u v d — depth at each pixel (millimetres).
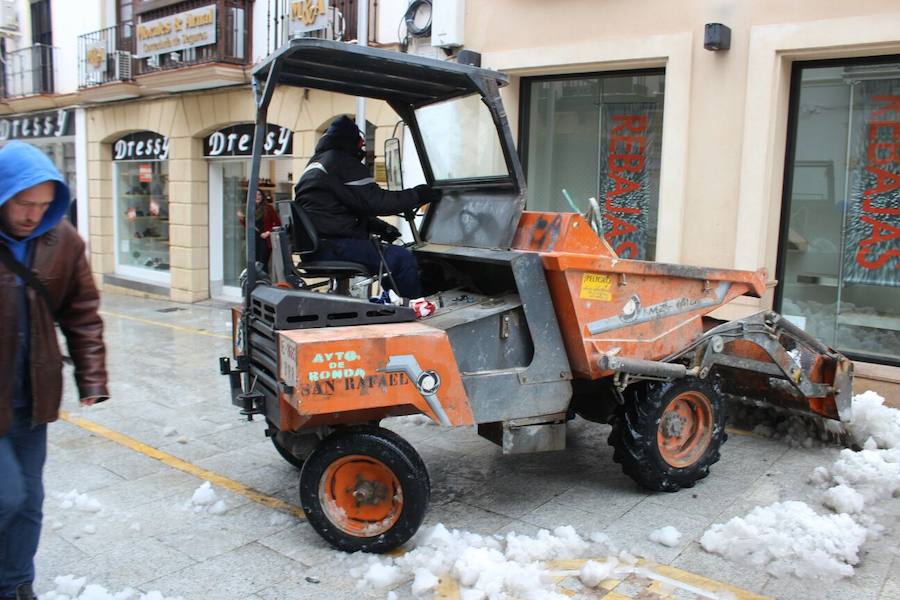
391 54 3795
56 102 15312
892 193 6133
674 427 4434
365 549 3682
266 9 10914
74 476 4805
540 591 3225
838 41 5820
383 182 7656
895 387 5859
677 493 4484
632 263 4156
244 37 11195
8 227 2691
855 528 3812
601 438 5574
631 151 7508
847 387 5043
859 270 6352
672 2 6664
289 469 4945
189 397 6734
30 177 2607
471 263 4621
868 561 3615
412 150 6914
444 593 3320
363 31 7836
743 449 5258
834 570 3457
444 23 8016
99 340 3076
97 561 3650
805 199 6562
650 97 7312
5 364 2703
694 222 6668
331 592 3373
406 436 5598
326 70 4133
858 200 6305
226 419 6066
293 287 3979
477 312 4023
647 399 4270
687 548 3766
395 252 4309
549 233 4078
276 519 4117
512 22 7707
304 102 10258
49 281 2811
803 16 5992
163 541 3877
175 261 12922
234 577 3500
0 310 2674
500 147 4246
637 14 6883
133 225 14516
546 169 8133
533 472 4859
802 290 6656
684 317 4512
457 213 4727
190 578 3490
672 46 6648
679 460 4453
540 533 3834
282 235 4000
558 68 7500
